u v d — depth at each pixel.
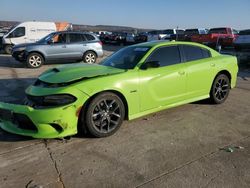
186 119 5.34
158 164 3.68
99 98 4.32
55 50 13.17
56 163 3.70
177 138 4.49
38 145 4.20
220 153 4.00
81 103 4.17
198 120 5.30
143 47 5.45
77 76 4.47
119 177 3.39
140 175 3.43
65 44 13.37
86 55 13.92
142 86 4.82
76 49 13.62
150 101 4.99
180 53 5.59
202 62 5.82
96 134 4.37
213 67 5.97
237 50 19.88
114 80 4.51
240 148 4.16
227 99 6.79
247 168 3.61
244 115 5.65
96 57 14.23
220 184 3.26
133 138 4.46
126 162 3.73
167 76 5.16
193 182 3.29
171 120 5.28
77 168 3.58
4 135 4.53
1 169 3.55
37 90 4.34
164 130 4.80
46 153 3.96
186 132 4.74
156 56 5.24
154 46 5.34
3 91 7.70
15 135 4.53
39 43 13.10
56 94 4.11
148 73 4.93
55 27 20.28
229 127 5.00
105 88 4.36
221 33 23.97
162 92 5.14
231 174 3.46
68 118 4.11
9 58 16.73
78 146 4.16
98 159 3.80
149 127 4.92
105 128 4.49
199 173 3.48
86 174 3.45
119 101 4.56
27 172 3.49
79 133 4.56
